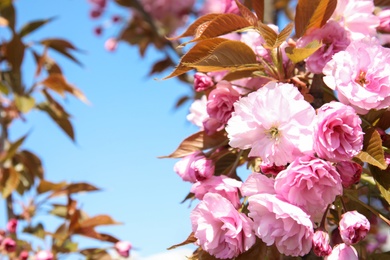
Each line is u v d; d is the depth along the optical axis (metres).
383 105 0.56
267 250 0.59
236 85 0.62
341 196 0.58
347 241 0.55
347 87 0.57
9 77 1.27
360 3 0.63
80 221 1.23
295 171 0.54
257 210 0.56
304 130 0.55
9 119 1.30
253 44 0.64
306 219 0.54
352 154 0.54
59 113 1.30
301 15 0.61
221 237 0.58
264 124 0.55
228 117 0.62
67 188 1.24
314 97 0.62
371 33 0.63
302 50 0.58
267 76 0.61
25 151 1.33
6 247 1.16
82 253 1.19
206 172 0.59
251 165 0.63
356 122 0.55
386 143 0.58
